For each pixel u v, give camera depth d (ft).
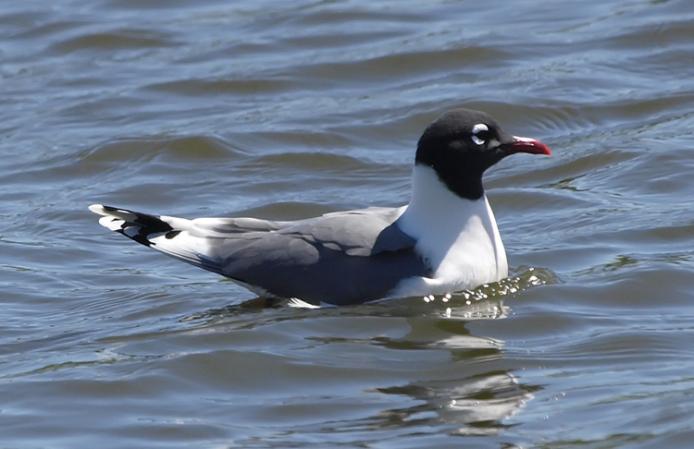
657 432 39.52
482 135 49.65
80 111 77.05
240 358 45.78
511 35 83.61
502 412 41.55
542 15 87.04
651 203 60.80
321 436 40.45
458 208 50.03
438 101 74.84
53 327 50.39
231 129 72.49
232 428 41.42
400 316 48.52
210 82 79.56
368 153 69.92
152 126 74.02
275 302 49.85
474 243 50.14
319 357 45.75
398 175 67.10
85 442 40.96
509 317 48.70
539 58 80.43
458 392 43.09
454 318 48.60
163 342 47.65
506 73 78.69
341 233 49.65
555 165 66.69
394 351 46.19
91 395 44.06
